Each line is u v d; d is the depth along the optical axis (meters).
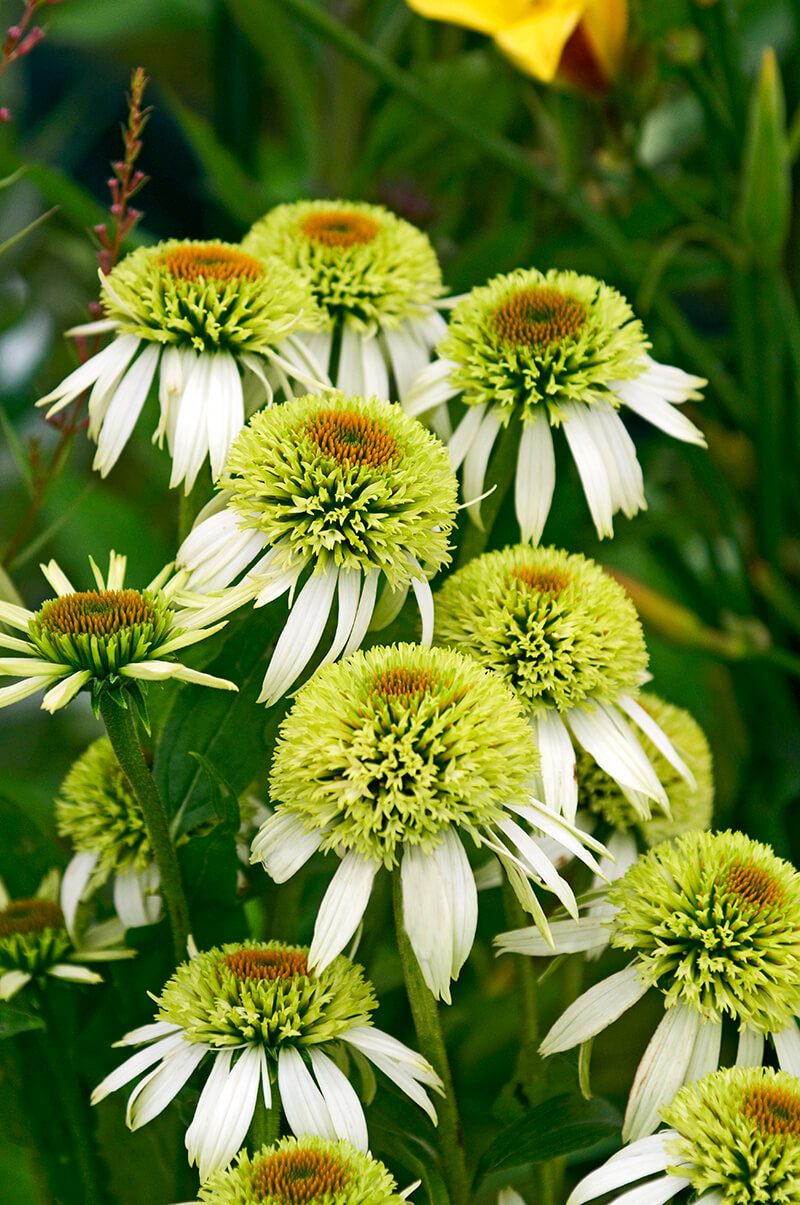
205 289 0.77
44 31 0.80
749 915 0.73
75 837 0.79
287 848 0.72
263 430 0.75
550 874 0.72
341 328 0.81
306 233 0.81
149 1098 0.72
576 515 0.91
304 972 0.73
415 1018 0.73
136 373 0.77
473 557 0.79
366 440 0.74
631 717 0.76
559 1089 0.77
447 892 0.71
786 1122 0.71
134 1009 0.79
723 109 0.93
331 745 0.72
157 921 0.78
